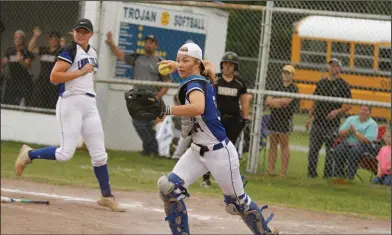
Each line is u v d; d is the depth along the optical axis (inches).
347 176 1129.4
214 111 556.4
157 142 1279.5
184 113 529.7
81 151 1304.1
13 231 658.8
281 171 1148.5
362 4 1302.9
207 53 1407.5
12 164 1109.7
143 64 1279.5
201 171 568.1
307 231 736.3
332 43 1738.4
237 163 565.6
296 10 1109.7
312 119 1151.0
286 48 1754.4
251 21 1680.6
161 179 555.5
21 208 773.3
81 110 766.5
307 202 920.3
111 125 1322.6
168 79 1295.5
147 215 777.6
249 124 1269.7
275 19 1503.4
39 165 1127.0
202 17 1396.4
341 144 1120.2
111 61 1304.1
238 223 756.0
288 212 839.7
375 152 1133.7
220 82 956.6
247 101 971.9
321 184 1089.4
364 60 1696.6
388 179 1106.1
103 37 1293.1
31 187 922.1
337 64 1117.7
